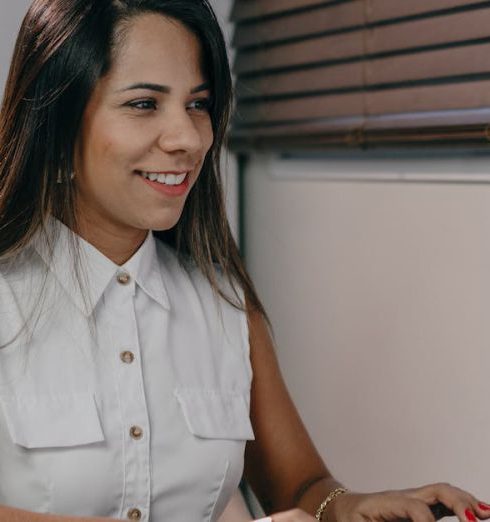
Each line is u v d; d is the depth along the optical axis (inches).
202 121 58.3
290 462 66.1
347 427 85.7
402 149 74.7
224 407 61.5
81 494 56.4
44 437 55.4
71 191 58.4
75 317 58.2
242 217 97.8
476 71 69.0
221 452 60.4
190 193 62.9
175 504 59.4
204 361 62.0
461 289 73.2
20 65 56.4
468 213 72.3
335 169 85.7
